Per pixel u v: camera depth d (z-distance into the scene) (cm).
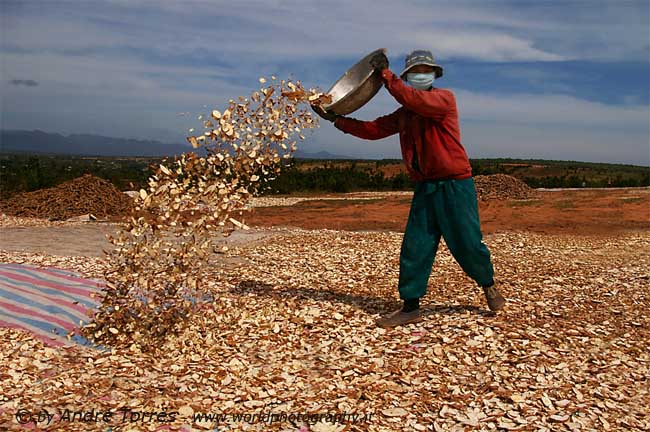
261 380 401
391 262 833
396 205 1938
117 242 461
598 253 941
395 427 343
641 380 403
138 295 506
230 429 336
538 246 1026
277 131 471
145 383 391
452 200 493
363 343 471
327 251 950
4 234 1212
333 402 371
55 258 862
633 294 605
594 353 444
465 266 513
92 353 440
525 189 2230
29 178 2302
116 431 326
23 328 476
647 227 1339
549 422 348
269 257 886
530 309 547
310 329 504
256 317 528
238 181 465
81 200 1691
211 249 500
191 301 520
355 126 525
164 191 457
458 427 343
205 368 418
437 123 486
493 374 411
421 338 477
